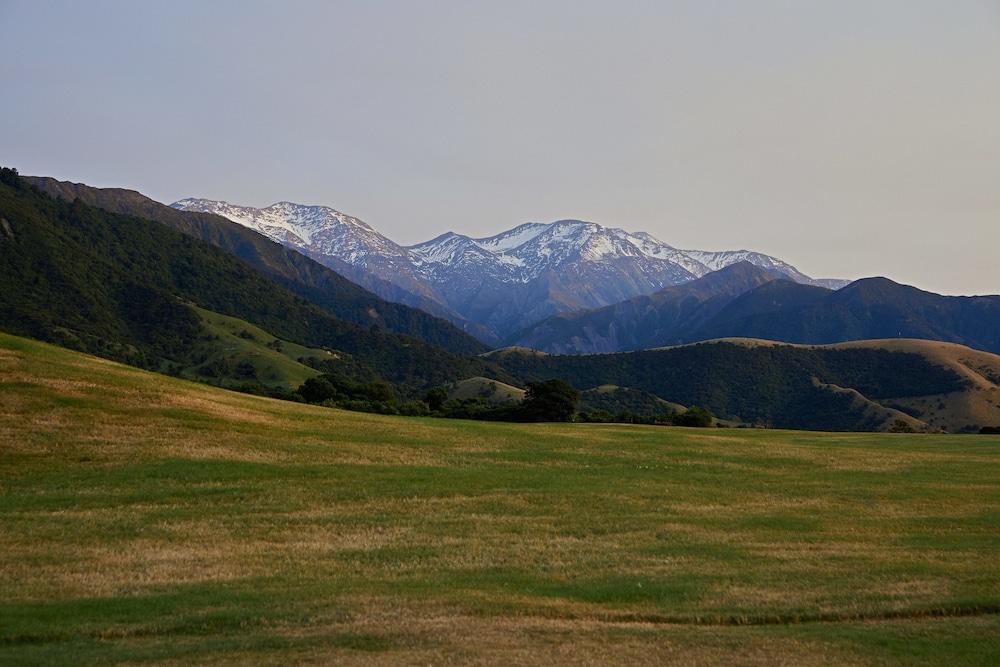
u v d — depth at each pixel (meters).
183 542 25.64
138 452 37.84
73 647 15.73
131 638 16.45
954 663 15.66
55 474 33.66
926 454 56.22
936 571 23.44
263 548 25.22
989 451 59.06
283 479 35.72
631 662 15.12
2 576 21.23
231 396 56.53
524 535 28.03
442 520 30.02
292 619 17.66
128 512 29.19
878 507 35.22
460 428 57.66
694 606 19.70
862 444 63.03
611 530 29.19
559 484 38.22
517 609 18.89
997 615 19.50
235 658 14.94
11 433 37.84
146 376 54.34
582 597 20.28
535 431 59.31
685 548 26.42
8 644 15.98
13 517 27.77
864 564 24.33
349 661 14.77
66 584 20.58
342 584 21.17
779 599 20.34
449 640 16.11
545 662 14.91
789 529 30.03
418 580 21.77
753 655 15.79
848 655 15.97
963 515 33.69
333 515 30.19
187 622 17.31
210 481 34.38
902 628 18.09
